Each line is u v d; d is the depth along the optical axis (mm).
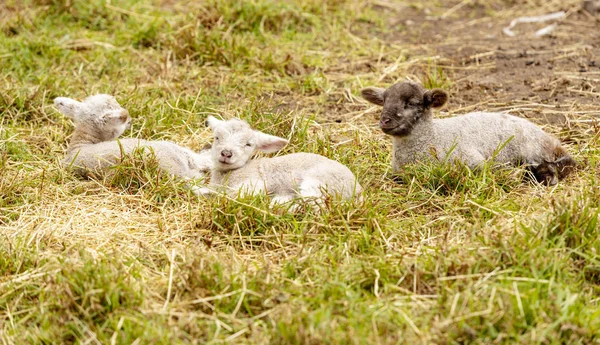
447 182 11844
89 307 8875
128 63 17141
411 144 12406
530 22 20406
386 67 17547
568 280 9352
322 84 16547
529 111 14945
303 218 10914
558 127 14164
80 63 17109
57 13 19562
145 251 10383
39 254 10234
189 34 17859
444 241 10023
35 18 19094
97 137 13398
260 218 10914
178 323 8672
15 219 11398
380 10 21547
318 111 15188
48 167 12914
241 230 10828
